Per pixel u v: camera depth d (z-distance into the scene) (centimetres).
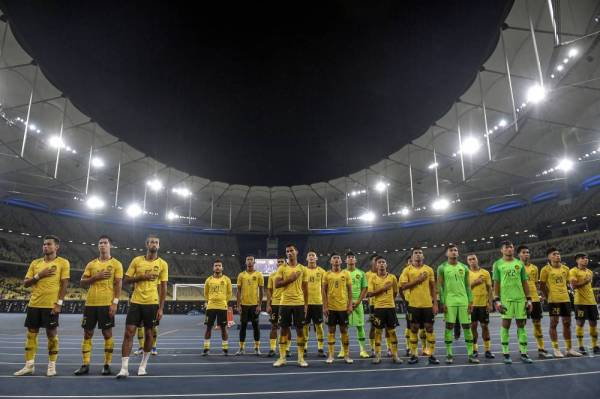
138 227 5122
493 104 2592
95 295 657
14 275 3912
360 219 5212
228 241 5519
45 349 971
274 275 902
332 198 4638
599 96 2262
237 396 489
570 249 3788
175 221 5019
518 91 2402
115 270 672
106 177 3816
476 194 4084
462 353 904
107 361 643
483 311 850
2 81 2375
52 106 2634
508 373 630
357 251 5369
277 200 4725
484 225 4694
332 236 5591
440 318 2636
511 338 1264
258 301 956
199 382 575
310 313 844
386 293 792
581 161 3042
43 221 4403
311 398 478
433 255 4856
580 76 2064
